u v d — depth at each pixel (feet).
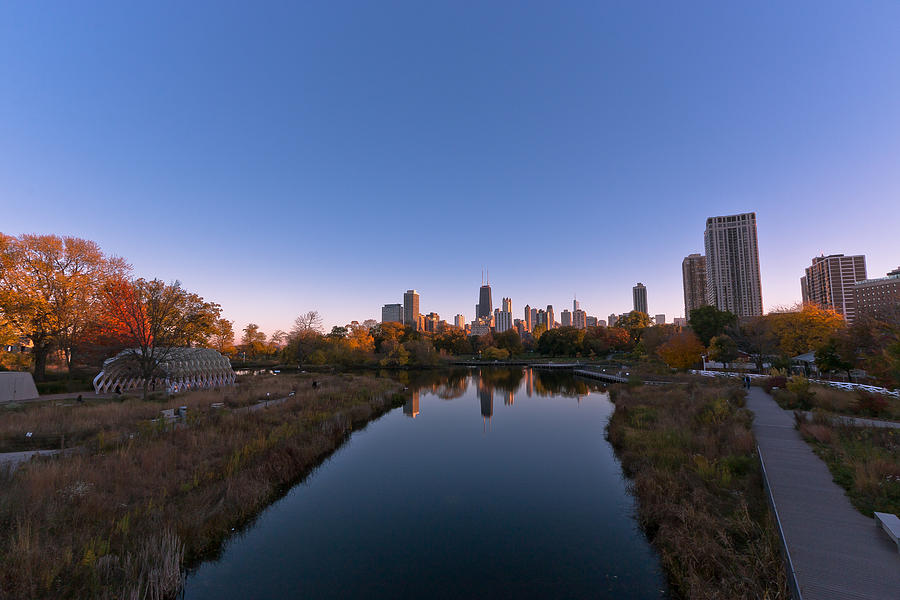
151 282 104.47
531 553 33.30
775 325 168.25
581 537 35.94
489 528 38.22
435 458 63.31
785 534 25.27
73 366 153.48
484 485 50.55
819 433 48.75
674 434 56.85
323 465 59.41
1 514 28.53
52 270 128.16
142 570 26.22
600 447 69.05
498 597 27.09
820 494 31.65
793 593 19.90
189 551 31.96
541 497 46.09
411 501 45.37
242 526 38.83
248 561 32.42
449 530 37.86
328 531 37.88
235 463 47.65
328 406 94.22
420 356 331.16
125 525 30.68
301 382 150.41
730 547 26.58
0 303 115.55
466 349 459.73
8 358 138.10
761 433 53.26
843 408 69.56
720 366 189.57
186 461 46.50
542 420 97.09
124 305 110.42
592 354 393.09
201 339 175.73
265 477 47.39
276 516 41.42
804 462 40.16
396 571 30.71
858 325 102.42
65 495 33.71
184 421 65.46
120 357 115.65
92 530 29.91
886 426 51.96
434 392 165.27
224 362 157.38
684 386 124.36
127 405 82.99
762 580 22.85
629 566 30.68
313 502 45.24
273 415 76.23
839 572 21.08
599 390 165.48
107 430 59.11
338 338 356.38
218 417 68.74
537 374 272.72
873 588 19.63
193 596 27.55
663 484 41.04
